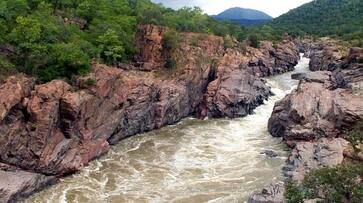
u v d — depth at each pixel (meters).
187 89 60.78
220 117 62.41
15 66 42.28
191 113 63.31
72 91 42.69
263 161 43.84
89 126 43.81
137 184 37.94
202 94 64.88
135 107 51.19
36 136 37.97
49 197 34.75
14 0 50.22
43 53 44.19
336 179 25.42
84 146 42.62
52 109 39.22
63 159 39.53
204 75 64.50
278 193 33.12
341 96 52.50
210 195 35.72
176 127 56.75
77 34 53.03
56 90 40.59
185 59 62.50
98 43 53.84
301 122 49.19
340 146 40.00
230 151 47.22
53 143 39.41
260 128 56.97
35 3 55.12
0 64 39.97
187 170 41.47
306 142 43.91
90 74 45.78
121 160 43.84
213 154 46.16
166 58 61.38
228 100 62.22
